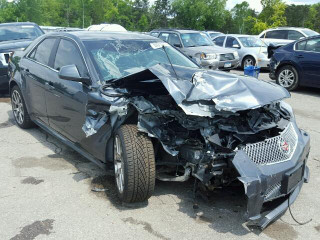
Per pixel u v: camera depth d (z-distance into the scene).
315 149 5.49
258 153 3.32
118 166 3.72
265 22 36.97
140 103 3.58
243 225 3.41
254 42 15.56
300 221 3.51
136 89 4.08
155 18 87.50
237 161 3.18
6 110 7.64
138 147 3.42
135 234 3.24
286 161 3.38
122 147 3.45
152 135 3.44
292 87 10.16
